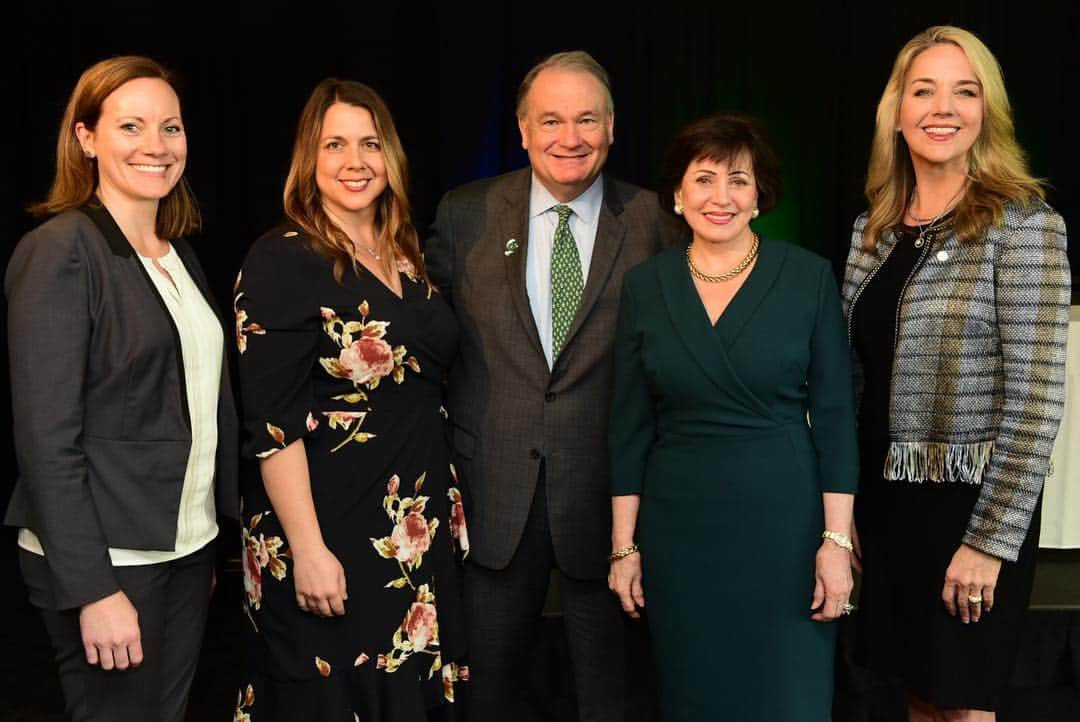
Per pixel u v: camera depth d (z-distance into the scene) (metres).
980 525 2.14
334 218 2.29
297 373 2.17
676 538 2.23
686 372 2.20
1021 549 2.18
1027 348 2.10
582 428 2.47
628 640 3.48
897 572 2.29
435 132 6.67
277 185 6.25
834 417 2.20
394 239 2.35
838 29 7.17
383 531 2.27
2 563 4.50
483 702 2.58
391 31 6.38
